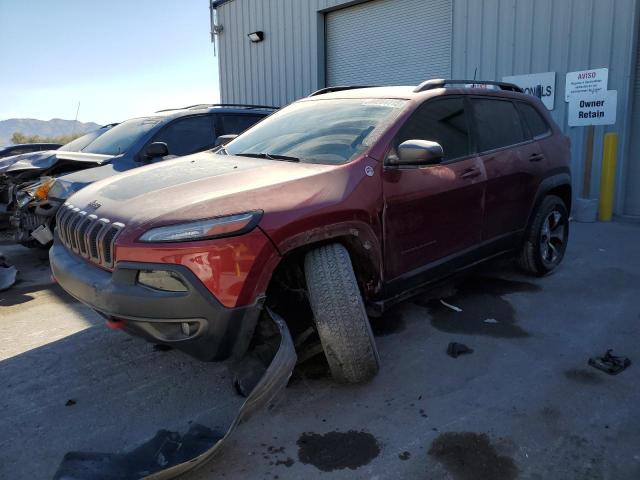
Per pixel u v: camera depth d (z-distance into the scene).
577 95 8.12
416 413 3.01
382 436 2.82
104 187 3.58
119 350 3.88
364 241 3.26
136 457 2.61
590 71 7.95
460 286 5.02
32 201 5.85
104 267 2.97
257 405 2.67
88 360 3.74
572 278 5.21
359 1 11.47
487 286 5.01
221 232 2.70
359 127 3.72
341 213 3.09
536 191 4.84
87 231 3.12
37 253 6.84
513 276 5.29
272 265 2.84
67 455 2.63
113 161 5.87
